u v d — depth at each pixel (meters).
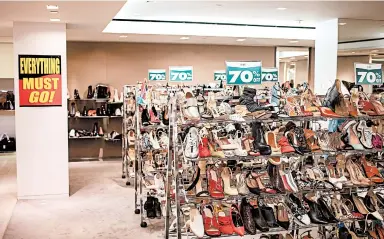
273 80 7.40
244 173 4.05
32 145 6.41
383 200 4.43
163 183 5.21
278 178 4.05
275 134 4.11
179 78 7.66
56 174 6.55
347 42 8.07
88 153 10.35
